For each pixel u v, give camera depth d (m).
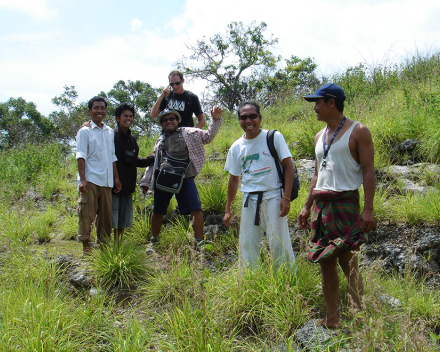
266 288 3.46
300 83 20.59
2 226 6.02
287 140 7.81
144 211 5.95
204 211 5.69
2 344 2.83
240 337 3.23
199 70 21.86
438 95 7.21
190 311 3.21
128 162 4.91
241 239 3.84
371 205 2.83
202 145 4.88
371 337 2.44
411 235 4.20
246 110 3.70
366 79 11.30
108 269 4.17
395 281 3.85
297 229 4.89
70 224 6.18
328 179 2.97
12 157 9.66
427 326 3.09
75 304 3.78
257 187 3.71
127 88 25.89
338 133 2.97
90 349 3.15
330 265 2.99
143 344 3.10
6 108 24.33
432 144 5.82
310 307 3.37
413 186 5.14
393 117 6.88
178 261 3.79
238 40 21.62
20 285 3.81
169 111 4.85
